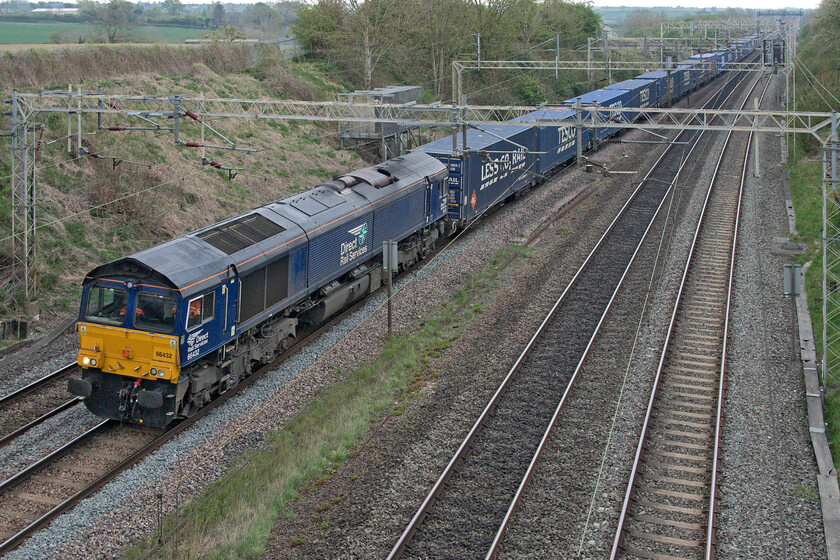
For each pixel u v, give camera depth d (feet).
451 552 45.21
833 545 46.37
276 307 72.74
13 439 58.90
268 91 173.06
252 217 74.18
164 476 54.13
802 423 61.98
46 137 110.63
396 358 75.00
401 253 100.68
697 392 67.31
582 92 276.21
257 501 50.72
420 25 217.77
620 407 63.82
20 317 81.97
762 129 83.92
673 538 47.06
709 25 321.52
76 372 71.77
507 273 100.07
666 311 86.02
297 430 61.26
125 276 59.93
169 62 162.20
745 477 53.78
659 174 154.20
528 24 272.92
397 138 144.36
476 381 68.90
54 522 48.39
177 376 59.41
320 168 146.30
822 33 238.68
